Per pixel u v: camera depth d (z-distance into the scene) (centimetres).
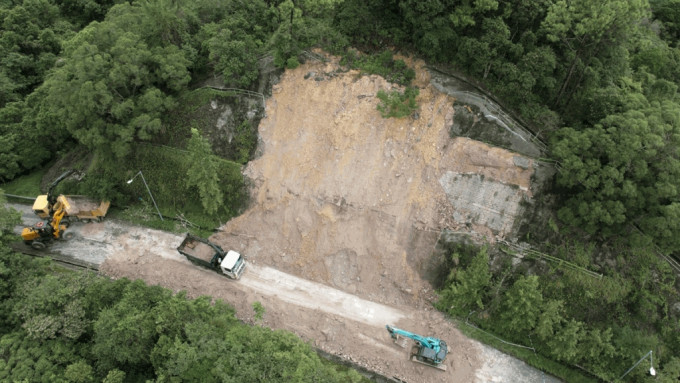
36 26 5447
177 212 4281
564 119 3812
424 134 3931
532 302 3306
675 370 3120
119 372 2936
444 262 3719
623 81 3700
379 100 4062
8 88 4941
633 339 3178
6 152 4638
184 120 4334
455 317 3616
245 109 4275
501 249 3622
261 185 4138
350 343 3484
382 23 4222
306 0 4147
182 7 4778
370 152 3981
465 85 3994
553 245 3556
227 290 3778
